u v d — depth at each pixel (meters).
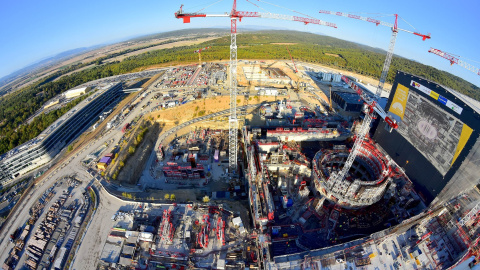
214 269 108.94
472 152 117.56
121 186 168.62
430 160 144.88
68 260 115.50
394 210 145.12
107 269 110.31
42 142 197.62
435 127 141.25
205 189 178.75
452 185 130.12
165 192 168.00
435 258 111.06
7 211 153.12
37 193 156.38
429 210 130.75
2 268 115.56
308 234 133.00
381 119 193.75
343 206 146.75
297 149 186.38
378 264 108.94
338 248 113.06
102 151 199.88
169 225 123.38
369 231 134.75
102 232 126.69
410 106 162.25
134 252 115.19
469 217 118.19
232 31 169.75
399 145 173.25
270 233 131.25
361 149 172.38
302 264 106.50
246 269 109.12
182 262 112.50
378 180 140.50
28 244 125.00
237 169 196.62
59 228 132.25
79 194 154.00
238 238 123.19
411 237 120.31
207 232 123.88
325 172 155.88
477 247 107.19
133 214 134.50
